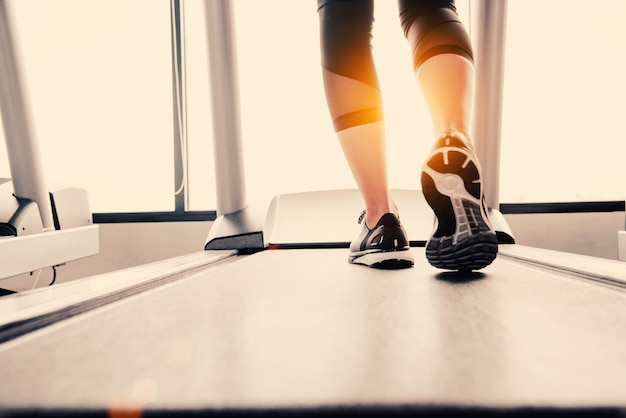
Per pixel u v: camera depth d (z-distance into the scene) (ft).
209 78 4.78
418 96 8.06
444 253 2.56
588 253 7.46
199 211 7.99
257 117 8.33
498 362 1.07
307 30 8.33
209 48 4.72
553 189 7.89
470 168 2.49
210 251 4.45
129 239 7.64
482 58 4.61
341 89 2.82
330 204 5.47
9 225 3.67
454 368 1.03
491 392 0.89
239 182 4.91
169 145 8.27
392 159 8.11
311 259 3.59
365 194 3.08
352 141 2.91
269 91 8.34
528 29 7.94
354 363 1.08
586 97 7.85
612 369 1.02
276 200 5.62
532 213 7.45
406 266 3.01
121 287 2.15
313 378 0.98
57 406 0.86
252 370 1.03
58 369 1.07
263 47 8.36
